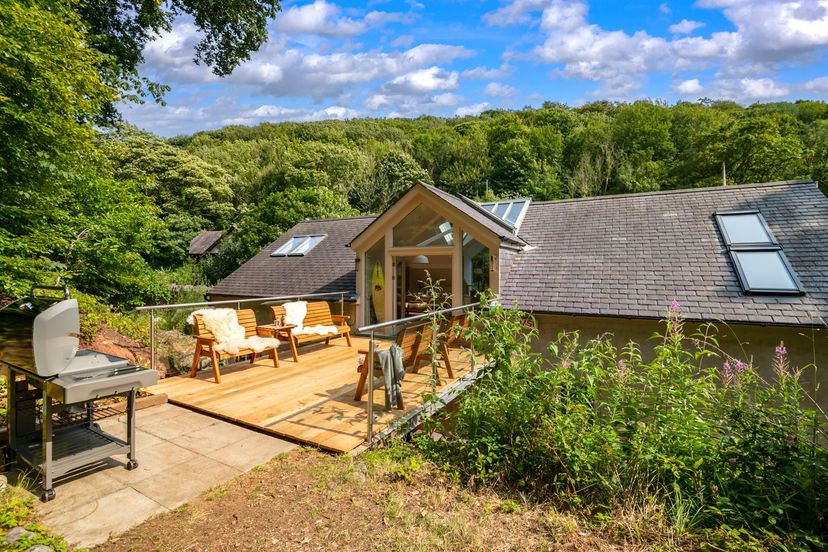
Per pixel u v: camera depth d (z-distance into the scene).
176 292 18.48
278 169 38.38
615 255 9.45
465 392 5.04
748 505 3.41
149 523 3.03
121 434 4.54
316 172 34.66
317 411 5.15
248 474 3.75
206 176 37.88
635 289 8.35
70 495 3.35
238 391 5.90
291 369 7.12
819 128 36.69
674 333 4.52
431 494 3.58
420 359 6.60
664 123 38.47
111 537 2.86
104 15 11.44
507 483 3.89
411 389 5.95
